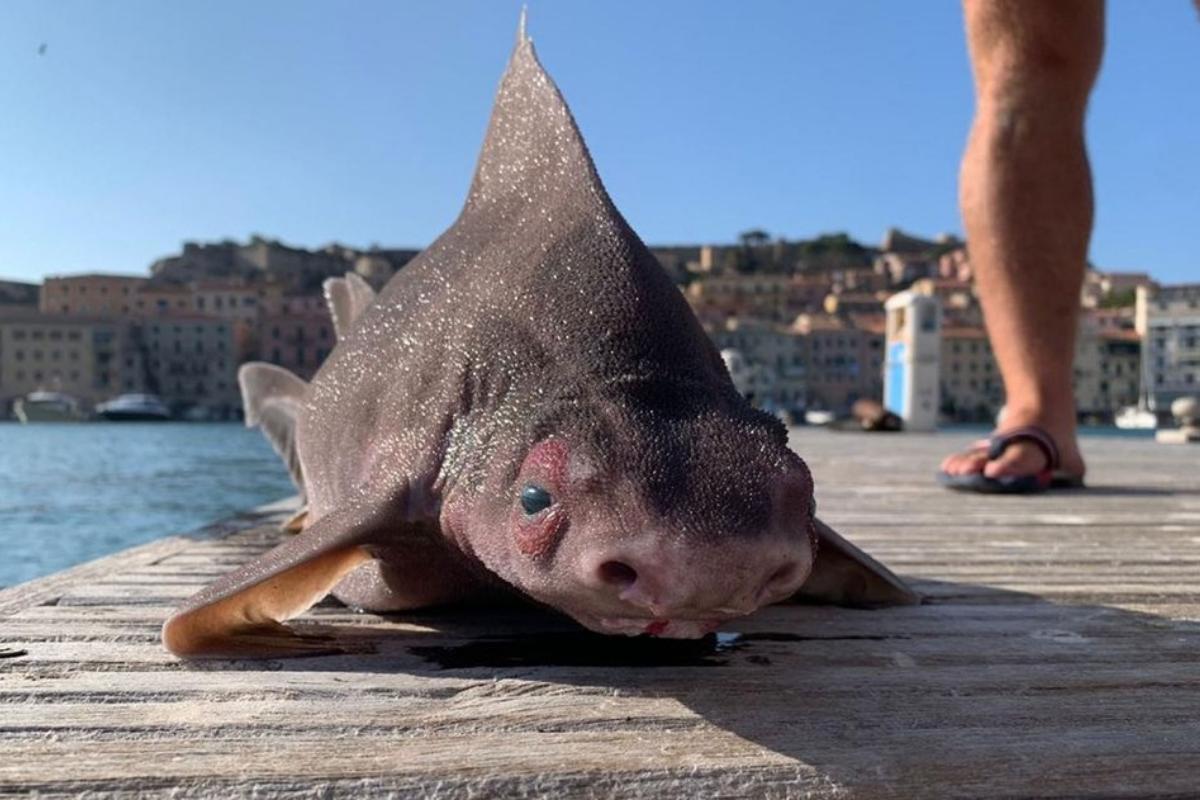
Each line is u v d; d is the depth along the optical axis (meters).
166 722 0.35
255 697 0.37
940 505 1.02
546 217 0.50
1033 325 1.08
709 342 0.47
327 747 0.33
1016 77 1.01
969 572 0.66
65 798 0.29
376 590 0.50
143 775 0.30
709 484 0.34
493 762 0.31
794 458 0.36
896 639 0.47
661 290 0.44
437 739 0.33
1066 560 0.70
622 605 0.34
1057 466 1.12
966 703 0.37
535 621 0.50
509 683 0.39
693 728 0.34
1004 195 1.03
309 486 0.62
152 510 2.58
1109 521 0.90
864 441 2.75
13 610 0.52
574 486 0.36
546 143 0.53
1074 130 1.01
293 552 0.44
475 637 0.47
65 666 0.41
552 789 0.30
